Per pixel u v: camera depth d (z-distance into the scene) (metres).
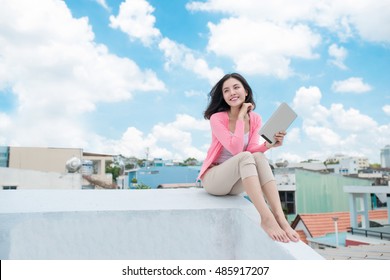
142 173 21.44
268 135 1.86
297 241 1.51
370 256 3.51
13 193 2.10
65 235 1.71
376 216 11.25
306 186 13.26
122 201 1.98
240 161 1.78
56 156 17.75
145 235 1.80
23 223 1.66
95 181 17.48
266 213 1.59
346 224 11.09
